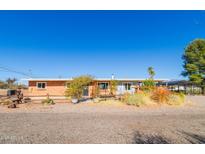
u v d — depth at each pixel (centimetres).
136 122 948
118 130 775
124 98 1909
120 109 1496
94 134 711
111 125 873
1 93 3525
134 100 1741
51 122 945
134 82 2955
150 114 1230
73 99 2017
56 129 791
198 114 1230
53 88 2853
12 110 1438
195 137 679
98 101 2002
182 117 1108
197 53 4531
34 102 2042
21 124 895
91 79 2238
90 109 1498
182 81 3966
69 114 1227
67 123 920
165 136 689
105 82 2872
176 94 1892
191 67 4484
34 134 709
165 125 877
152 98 1811
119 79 2845
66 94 2200
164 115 1186
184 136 691
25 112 1327
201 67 4481
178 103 1750
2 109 1501
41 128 809
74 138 660
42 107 1625
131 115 1184
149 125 877
